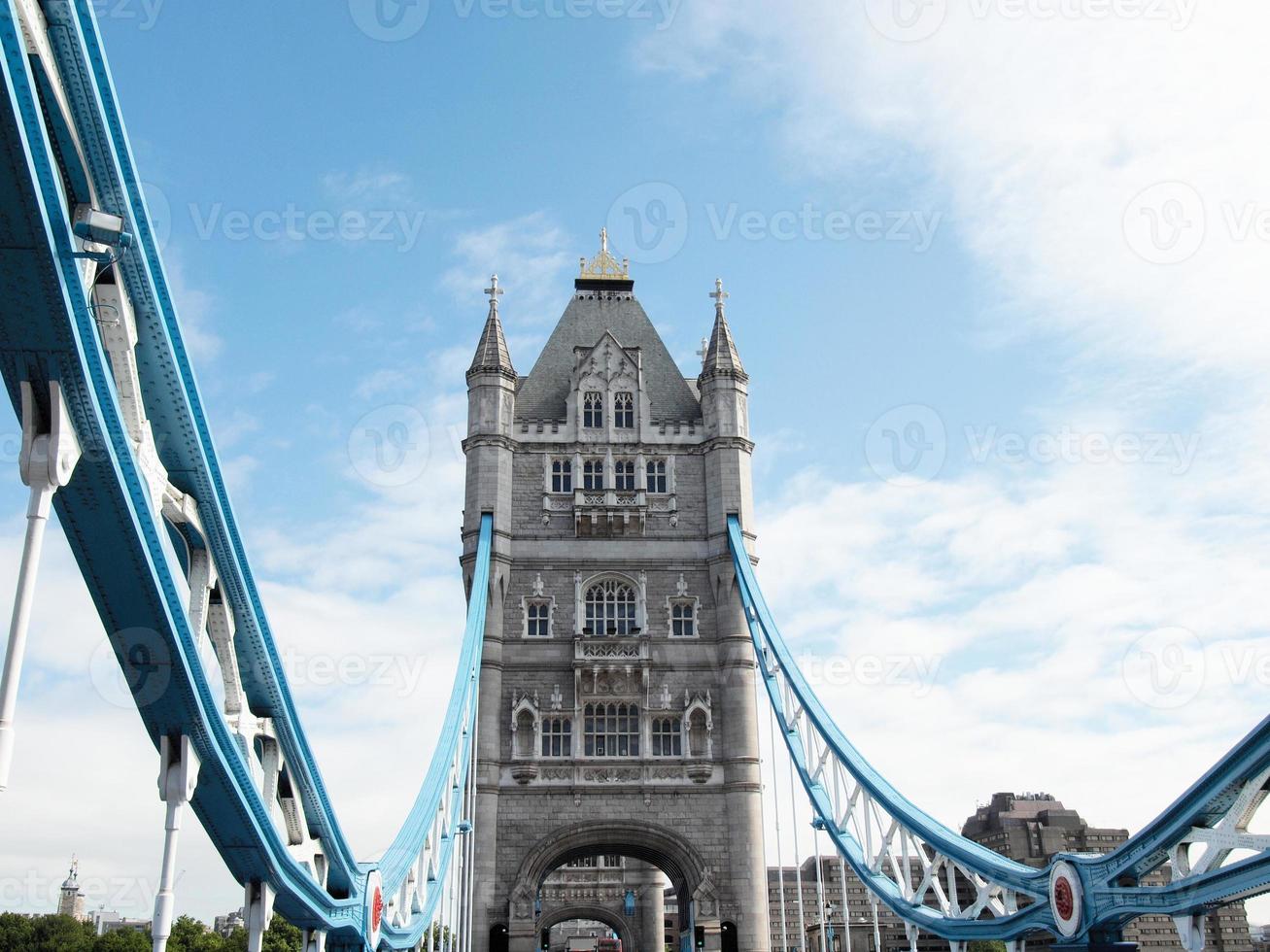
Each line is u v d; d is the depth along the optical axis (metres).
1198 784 26.86
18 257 18.30
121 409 22.17
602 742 67.44
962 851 41.16
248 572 27.58
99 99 19.20
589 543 71.62
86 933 123.62
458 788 57.41
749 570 69.31
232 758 26.64
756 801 65.94
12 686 18.39
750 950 62.81
